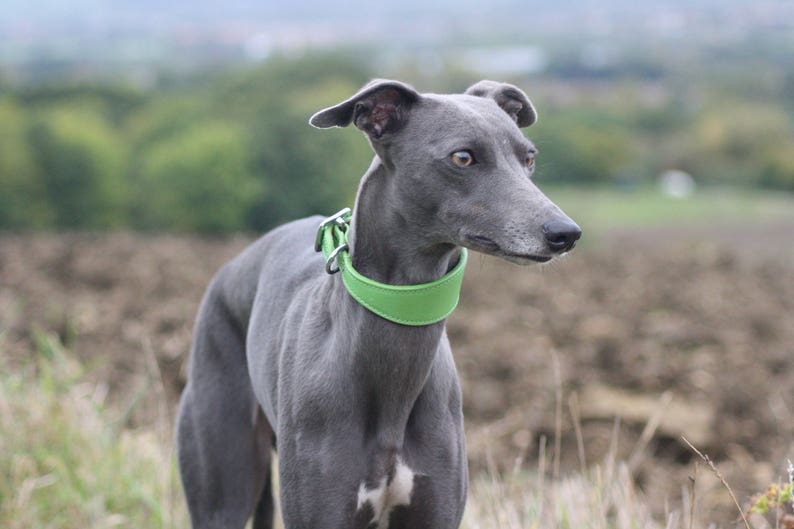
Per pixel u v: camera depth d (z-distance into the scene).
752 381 9.86
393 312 3.23
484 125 3.22
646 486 7.20
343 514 3.31
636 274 18.23
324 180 36.44
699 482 7.12
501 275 17.22
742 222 38.22
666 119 62.69
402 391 3.30
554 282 16.77
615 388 9.72
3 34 185.12
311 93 43.22
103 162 39.41
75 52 133.25
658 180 56.53
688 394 9.52
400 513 3.42
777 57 86.50
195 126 41.56
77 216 39.50
